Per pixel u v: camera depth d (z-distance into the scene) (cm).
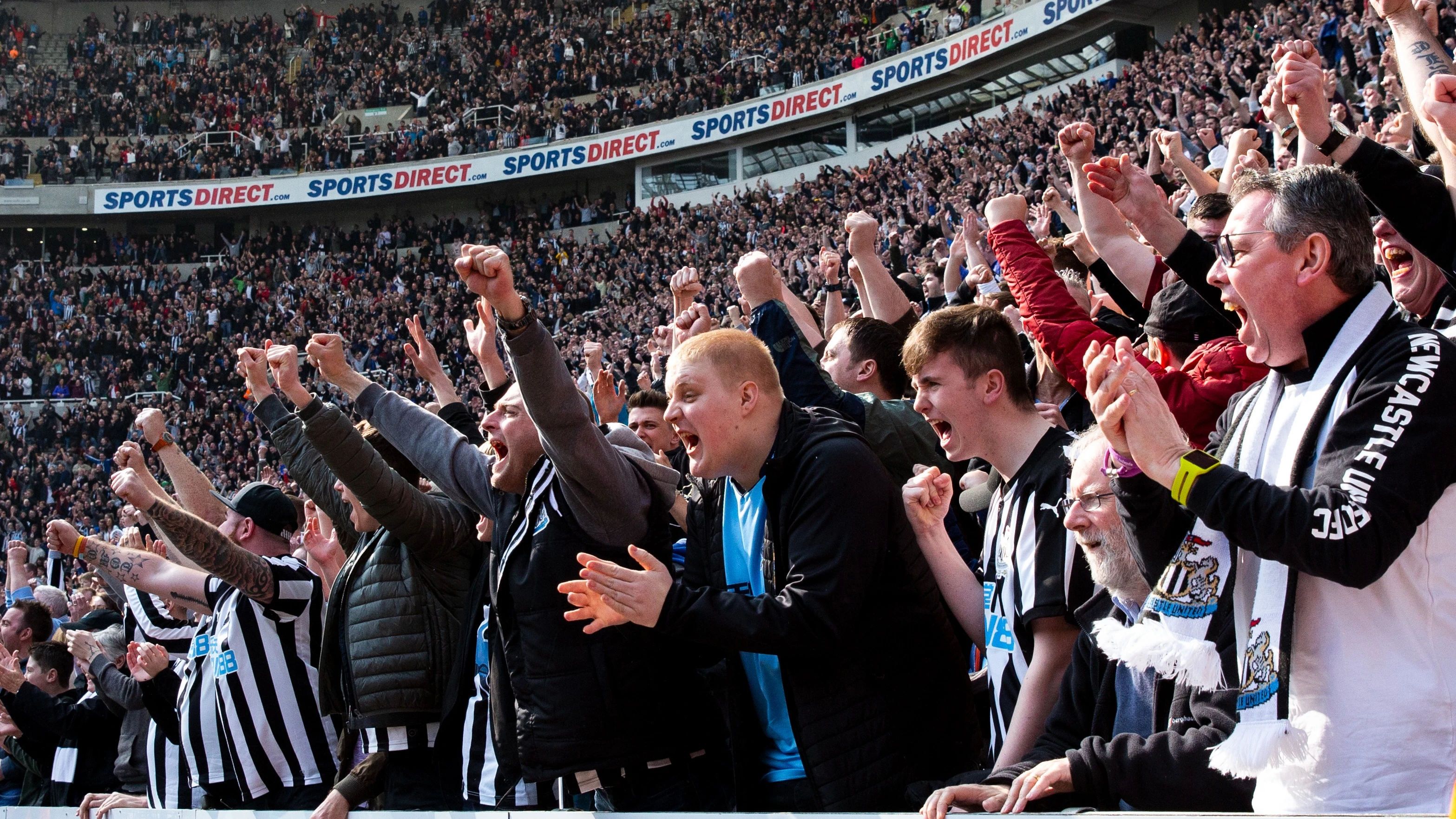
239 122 3152
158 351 2580
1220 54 1469
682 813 201
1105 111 1552
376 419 300
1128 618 199
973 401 234
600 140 2789
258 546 405
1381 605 158
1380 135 399
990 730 254
